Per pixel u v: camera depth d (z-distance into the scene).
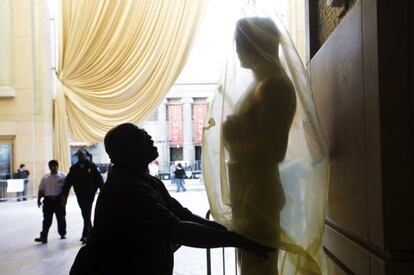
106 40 14.60
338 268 2.46
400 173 1.65
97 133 15.12
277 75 1.99
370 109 1.78
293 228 1.95
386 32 1.67
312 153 1.97
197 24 14.14
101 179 8.29
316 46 3.28
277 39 2.05
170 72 14.30
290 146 1.98
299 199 1.96
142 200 1.95
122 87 14.56
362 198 1.91
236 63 2.10
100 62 14.64
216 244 1.89
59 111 15.29
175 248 2.29
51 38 17.48
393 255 1.70
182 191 18.17
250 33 2.06
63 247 7.74
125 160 2.12
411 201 1.64
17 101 16.47
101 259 1.97
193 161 22.83
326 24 3.00
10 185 15.67
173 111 22.86
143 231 1.92
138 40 14.39
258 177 1.97
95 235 2.04
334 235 2.52
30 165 16.36
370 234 1.81
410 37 1.66
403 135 1.65
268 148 1.97
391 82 1.67
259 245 1.94
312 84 3.04
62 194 8.21
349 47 2.07
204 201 14.05
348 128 2.12
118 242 1.98
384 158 1.66
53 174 8.44
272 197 1.96
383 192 1.66
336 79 2.35
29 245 8.02
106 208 2.01
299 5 13.14
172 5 14.12
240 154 2.00
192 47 14.25
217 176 2.08
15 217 11.98
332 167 2.48
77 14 14.75
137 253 1.97
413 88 1.65
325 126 2.64
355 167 2.01
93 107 14.91
